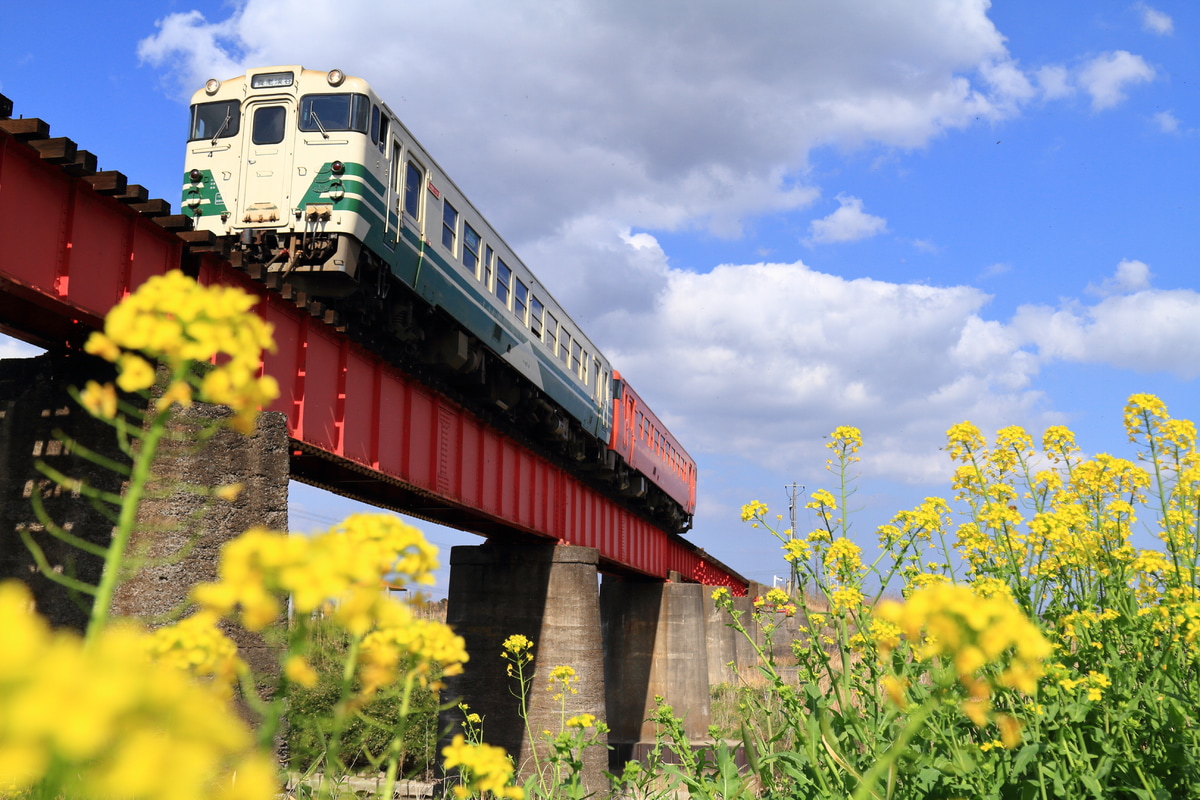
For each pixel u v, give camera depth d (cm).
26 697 58
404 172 1820
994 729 469
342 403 1590
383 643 169
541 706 2681
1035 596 564
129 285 1138
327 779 178
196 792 64
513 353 2458
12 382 1112
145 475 161
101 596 163
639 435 3831
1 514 1060
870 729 451
